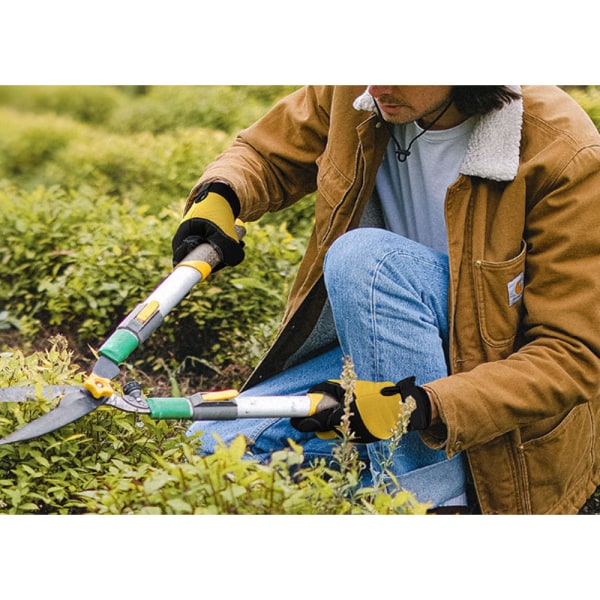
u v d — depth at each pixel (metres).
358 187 2.69
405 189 2.71
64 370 2.68
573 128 2.50
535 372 2.46
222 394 2.44
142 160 4.91
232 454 2.31
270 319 3.55
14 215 3.90
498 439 2.54
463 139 2.60
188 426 2.95
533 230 2.52
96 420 2.55
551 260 2.49
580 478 2.68
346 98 2.72
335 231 2.73
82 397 2.39
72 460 2.51
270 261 3.67
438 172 2.63
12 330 3.69
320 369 2.83
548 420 2.56
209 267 2.58
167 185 4.68
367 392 2.47
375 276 2.52
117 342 2.43
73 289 3.59
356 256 2.53
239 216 2.79
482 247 2.53
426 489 2.56
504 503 2.57
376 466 2.58
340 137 2.73
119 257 3.65
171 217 4.06
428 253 2.59
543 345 2.49
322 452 2.74
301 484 2.44
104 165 5.08
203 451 2.82
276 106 2.90
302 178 2.90
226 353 3.52
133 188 4.73
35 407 2.50
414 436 2.55
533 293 2.52
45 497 2.44
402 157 2.69
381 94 2.52
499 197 2.53
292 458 2.32
